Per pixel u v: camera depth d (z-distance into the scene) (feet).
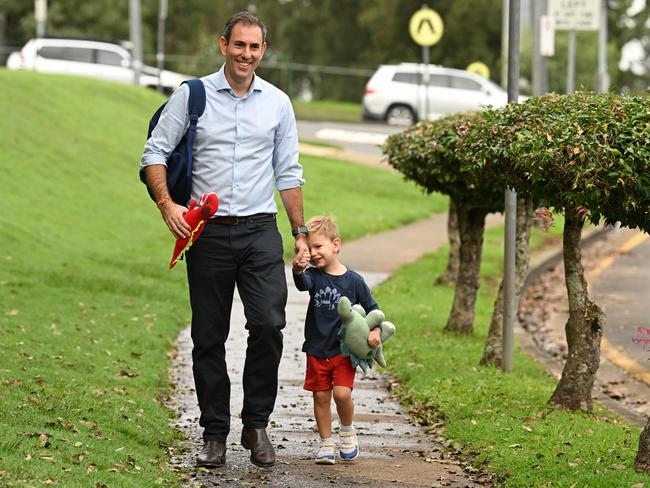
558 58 323.37
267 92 41.70
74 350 59.93
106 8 324.19
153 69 228.63
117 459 39.06
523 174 47.09
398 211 153.07
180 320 77.77
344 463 43.24
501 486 39.81
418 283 100.68
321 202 151.43
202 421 41.75
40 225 109.09
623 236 155.33
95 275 89.61
